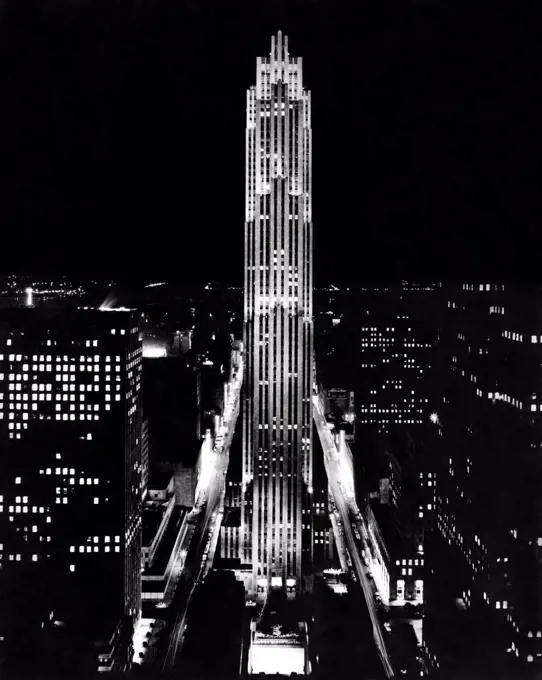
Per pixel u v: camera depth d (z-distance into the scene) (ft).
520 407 572.10
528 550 566.77
